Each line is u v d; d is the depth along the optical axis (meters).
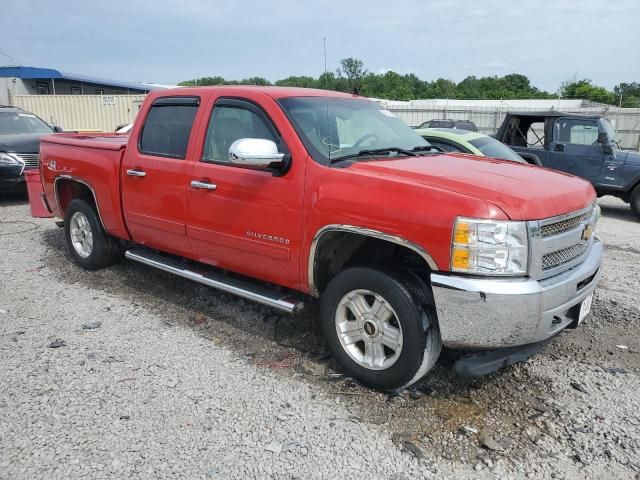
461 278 3.09
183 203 4.55
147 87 40.22
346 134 4.20
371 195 3.39
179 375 3.80
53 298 5.24
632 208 10.62
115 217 5.35
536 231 3.10
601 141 10.60
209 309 4.96
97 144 5.49
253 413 3.35
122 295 5.32
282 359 4.05
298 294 4.36
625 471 2.87
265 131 4.05
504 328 3.08
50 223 8.60
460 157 4.30
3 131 11.27
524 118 11.62
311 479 2.79
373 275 3.42
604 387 3.71
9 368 3.86
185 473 2.82
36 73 30.42
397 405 3.45
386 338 3.49
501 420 3.30
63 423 3.22
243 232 4.12
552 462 2.93
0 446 3.00
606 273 6.39
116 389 3.60
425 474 2.83
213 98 4.47
